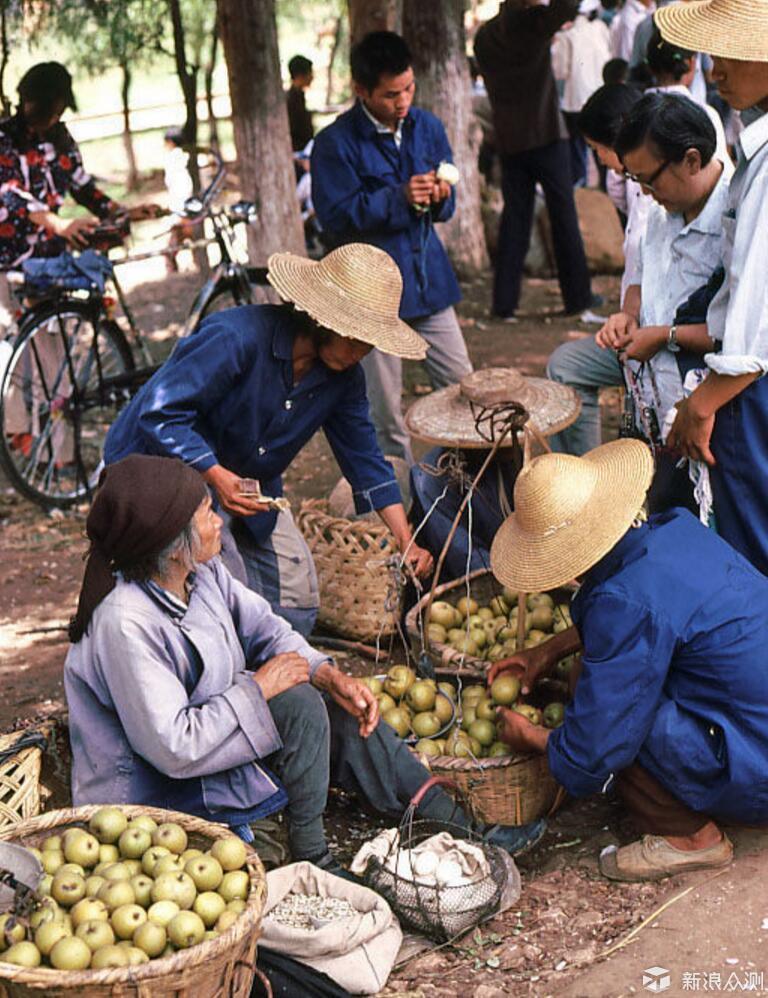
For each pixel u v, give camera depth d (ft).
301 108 37.42
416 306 19.11
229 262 21.97
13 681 16.20
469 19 65.16
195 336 12.21
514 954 10.78
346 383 12.99
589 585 11.51
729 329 12.06
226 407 12.38
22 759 11.35
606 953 10.59
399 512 14.11
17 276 21.80
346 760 12.16
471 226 33.96
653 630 10.89
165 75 63.77
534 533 11.22
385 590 15.69
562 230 30.04
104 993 8.41
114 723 10.71
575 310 30.81
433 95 32.53
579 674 12.60
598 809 13.10
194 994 8.73
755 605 11.16
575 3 27.30
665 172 13.35
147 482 10.25
